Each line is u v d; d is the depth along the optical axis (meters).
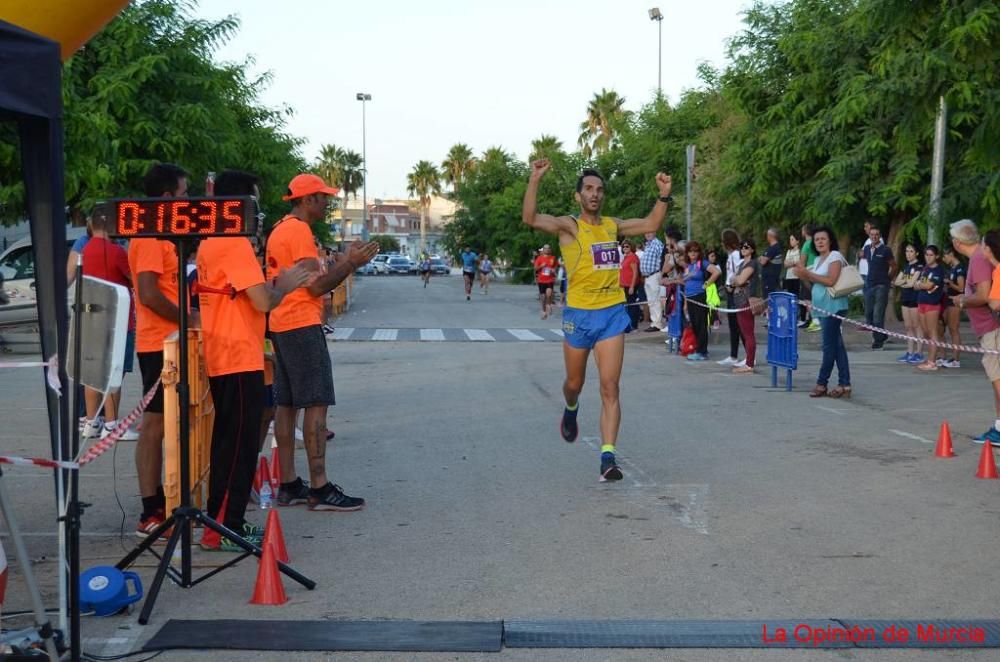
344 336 21.92
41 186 4.15
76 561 4.08
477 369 15.58
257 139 29.45
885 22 12.05
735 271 15.94
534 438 9.59
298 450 9.14
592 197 7.61
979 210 20.67
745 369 15.01
